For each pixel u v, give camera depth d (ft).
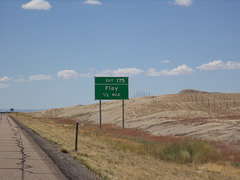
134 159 53.47
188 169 46.21
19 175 29.76
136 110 325.21
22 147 54.24
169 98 437.58
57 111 529.04
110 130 160.04
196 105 367.04
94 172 33.88
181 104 368.68
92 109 426.10
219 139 104.27
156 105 356.79
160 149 63.05
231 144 90.84
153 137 125.29
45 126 142.20
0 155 43.27
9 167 33.81
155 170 42.34
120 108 357.82
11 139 69.51
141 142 100.68
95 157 48.24
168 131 144.66
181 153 54.60
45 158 41.73
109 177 31.07
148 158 57.47
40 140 69.72
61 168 34.45
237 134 106.83
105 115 323.78
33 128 116.78
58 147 57.06
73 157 44.80
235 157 62.34
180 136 123.75
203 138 110.93
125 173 35.88
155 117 237.04
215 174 43.11
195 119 176.86
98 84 156.04
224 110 327.88
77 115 391.04
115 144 79.36
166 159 57.00
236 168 49.37
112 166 40.57
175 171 43.34
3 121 189.47
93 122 288.10
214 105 351.46
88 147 64.95
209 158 53.93
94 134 112.37
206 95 465.06
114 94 156.66
